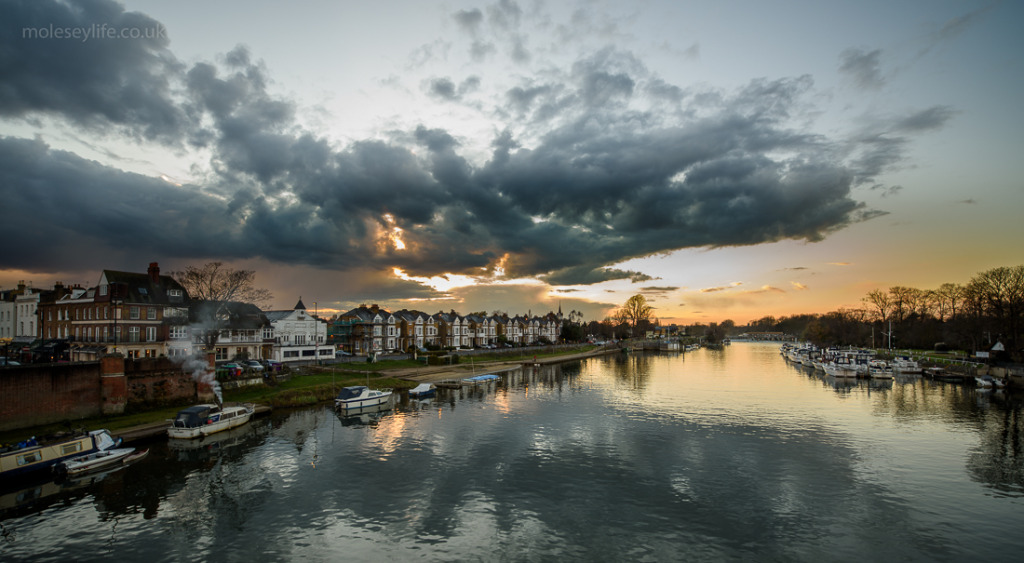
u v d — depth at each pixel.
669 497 34.72
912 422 58.12
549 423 57.31
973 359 112.50
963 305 144.88
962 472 39.94
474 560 26.22
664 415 62.16
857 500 34.25
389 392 71.81
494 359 136.12
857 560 26.42
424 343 147.00
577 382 96.62
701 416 61.53
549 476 38.88
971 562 26.20
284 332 103.50
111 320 71.56
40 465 37.78
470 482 37.50
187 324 80.50
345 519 31.12
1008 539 28.64
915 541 28.47
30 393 46.19
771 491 35.91
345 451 45.44
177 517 31.50
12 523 30.67
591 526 30.23
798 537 28.92
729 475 39.19
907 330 164.62
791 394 80.62
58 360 73.25
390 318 137.50
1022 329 108.88
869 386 91.06
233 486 36.66
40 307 88.88
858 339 194.00
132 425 49.25
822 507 33.09
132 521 30.95
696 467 41.12
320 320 111.50
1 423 44.19
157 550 27.36
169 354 76.69
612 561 26.14
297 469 40.41
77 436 40.97
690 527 30.14
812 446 47.38
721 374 113.31
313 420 58.78
